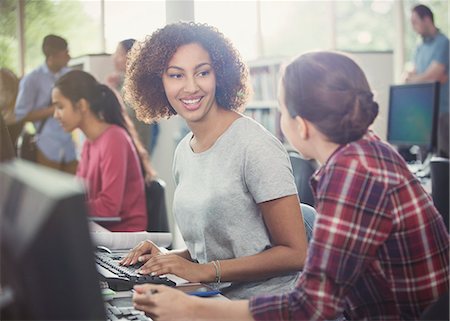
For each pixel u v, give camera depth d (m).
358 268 1.29
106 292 1.64
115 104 3.43
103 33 8.40
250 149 1.90
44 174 0.86
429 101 4.68
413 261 1.33
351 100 1.34
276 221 1.87
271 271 1.85
